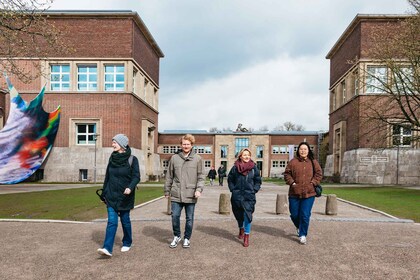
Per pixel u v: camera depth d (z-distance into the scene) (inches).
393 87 876.6
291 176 257.1
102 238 263.3
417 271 188.9
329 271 187.6
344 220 355.3
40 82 1223.5
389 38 906.7
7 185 976.9
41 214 381.4
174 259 207.9
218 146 2277.3
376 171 1164.5
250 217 239.0
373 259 211.2
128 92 1210.6
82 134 1238.9
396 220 351.9
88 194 624.7
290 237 272.2
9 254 217.8
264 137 2268.7
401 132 1096.2
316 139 2247.8
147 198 581.3
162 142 2244.1
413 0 763.4
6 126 943.7
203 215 387.9
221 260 206.7
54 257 211.3
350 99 1257.4
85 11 1234.0
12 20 509.7
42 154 1094.4
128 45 1226.6
